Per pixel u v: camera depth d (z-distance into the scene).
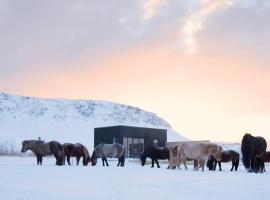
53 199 11.11
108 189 13.71
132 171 23.86
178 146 29.84
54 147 32.38
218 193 12.45
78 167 27.44
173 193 12.53
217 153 28.20
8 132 165.38
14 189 13.30
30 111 199.75
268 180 17.19
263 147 27.05
